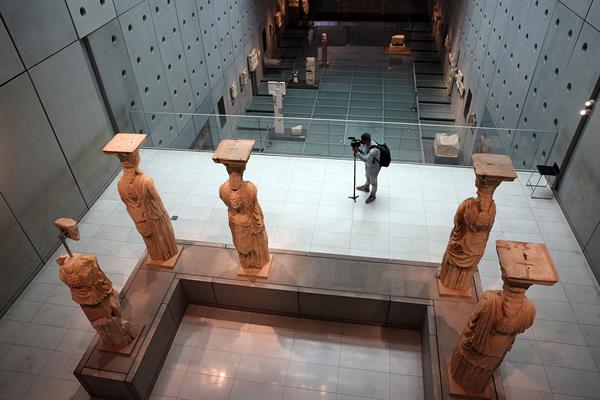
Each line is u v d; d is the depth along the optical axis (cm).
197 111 1125
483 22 1173
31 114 604
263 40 1753
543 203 739
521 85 884
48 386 489
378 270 563
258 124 880
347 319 564
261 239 537
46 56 623
